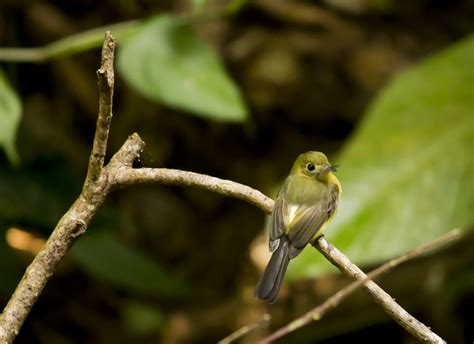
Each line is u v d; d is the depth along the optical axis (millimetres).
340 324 11734
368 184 8969
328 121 12820
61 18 13336
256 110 12711
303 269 7883
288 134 12953
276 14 13188
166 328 12180
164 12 13266
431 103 9586
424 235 8570
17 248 12461
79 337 12391
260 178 12953
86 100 13211
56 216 10867
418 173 9016
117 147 13156
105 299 12656
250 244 12945
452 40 13672
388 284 11680
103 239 11438
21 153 12484
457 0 14320
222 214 13195
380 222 8648
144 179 4988
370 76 12805
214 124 12992
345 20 13477
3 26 12930
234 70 12734
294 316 11812
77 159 12969
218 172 13203
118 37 9188
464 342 11531
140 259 11578
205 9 12953
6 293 10859
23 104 12984
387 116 9555
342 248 8492
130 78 8852
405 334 12094
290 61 12719
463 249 11594
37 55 9258
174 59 9008
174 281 11781
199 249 12984
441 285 11523
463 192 8828
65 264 12781
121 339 12250
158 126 13070
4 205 10734
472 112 9484
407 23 13781
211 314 12117
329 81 12789
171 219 13031
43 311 12492
